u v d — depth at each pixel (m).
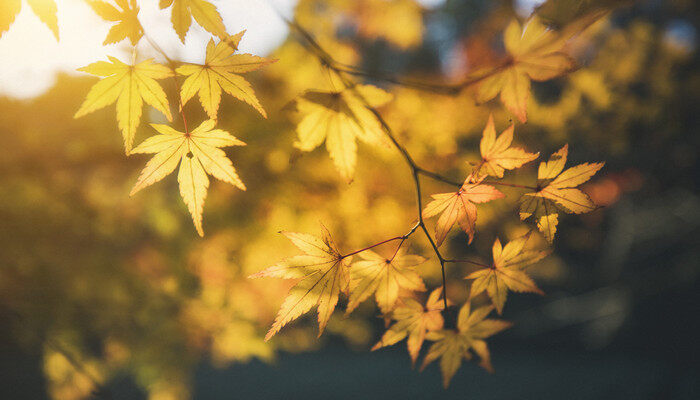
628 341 11.07
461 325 1.13
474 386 11.10
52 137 3.02
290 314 0.96
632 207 6.57
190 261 3.51
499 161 0.96
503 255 1.05
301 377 12.35
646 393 9.02
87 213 3.59
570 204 0.97
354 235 2.39
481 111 2.29
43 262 3.38
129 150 0.94
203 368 13.04
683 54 2.82
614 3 0.76
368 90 0.90
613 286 7.28
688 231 6.64
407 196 2.30
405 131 2.22
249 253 3.12
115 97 0.92
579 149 2.76
